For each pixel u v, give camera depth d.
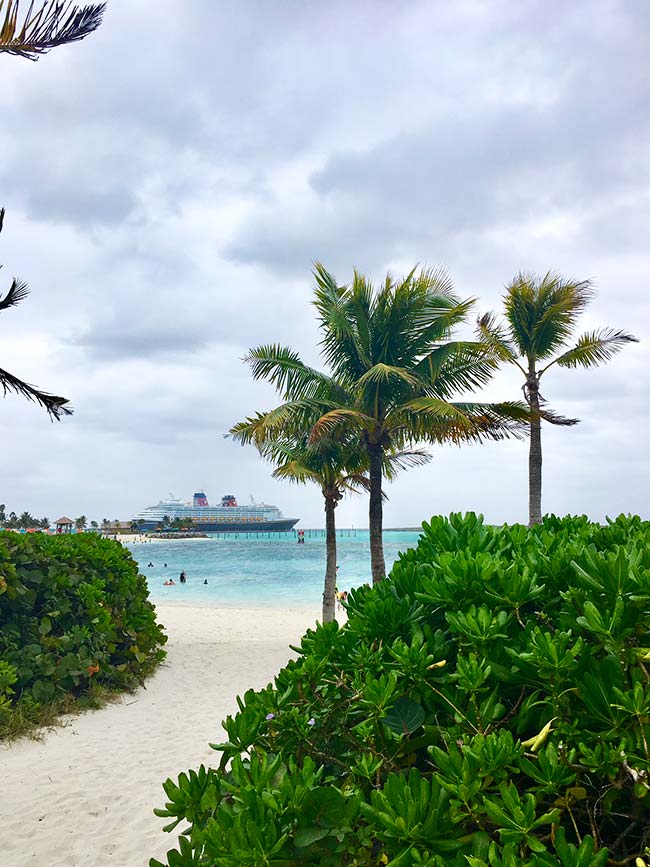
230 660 12.21
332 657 1.97
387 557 69.19
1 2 5.80
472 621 1.56
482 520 2.49
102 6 6.04
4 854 4.46
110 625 8.91
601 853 1.12
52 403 7.37
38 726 7.12
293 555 81.94
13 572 7.81
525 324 17.28
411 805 1.25
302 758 1.68
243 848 1.27
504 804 1.25
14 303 7.11
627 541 2.17
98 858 4.43
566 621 1.53
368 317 14.90
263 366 14.73
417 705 1.57
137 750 6.69
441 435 14.16
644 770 1.24
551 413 16.94
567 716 1.38
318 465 16.42
